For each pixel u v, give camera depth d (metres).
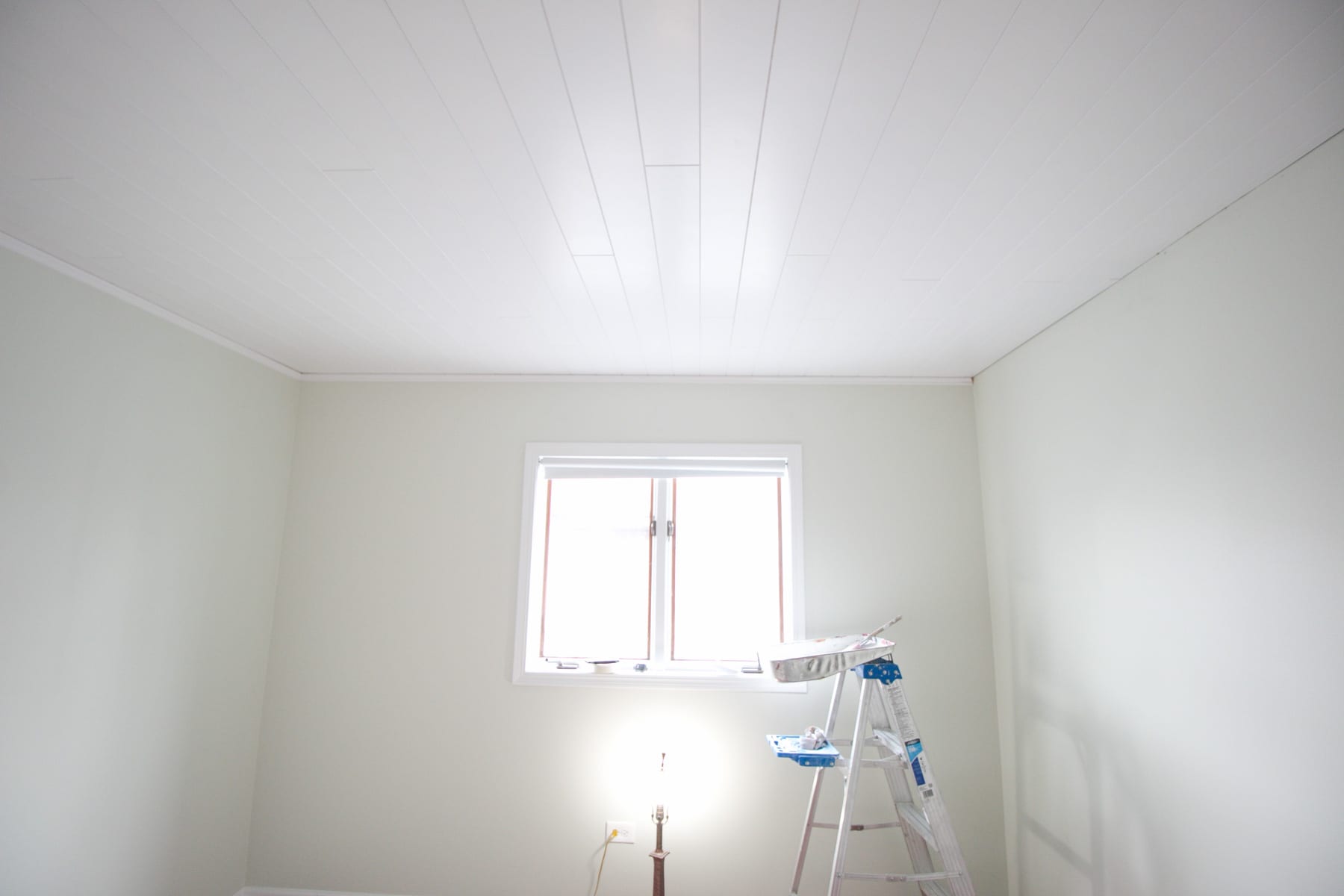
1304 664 1.54
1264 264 1.64
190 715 2.74
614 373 3.38
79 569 2.29
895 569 3.18
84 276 2.27
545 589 3.46
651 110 1.39
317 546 3.30
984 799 2.96
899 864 2.92
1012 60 1.24
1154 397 2.04
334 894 3.00
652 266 2.15
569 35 1.19
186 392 2.72
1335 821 1.47
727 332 2.76
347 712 3.15
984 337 2.79
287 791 3.09
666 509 3.47
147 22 1.17
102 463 2.36
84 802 2.29
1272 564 1.62
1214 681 1.80
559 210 1.81
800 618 3.14
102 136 1.52
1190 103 1.36
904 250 2.02
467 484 3.35
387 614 3.23
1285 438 1.58
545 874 2.99
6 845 2.05
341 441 3.40
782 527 3.45
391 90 1.35
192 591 2.76
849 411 3.35
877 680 2.66
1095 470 2.33
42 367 2.15
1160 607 2.01
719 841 2.98
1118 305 2.23
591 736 3.08
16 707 2.08
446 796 3.06
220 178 1.68
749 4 1.12
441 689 3.15
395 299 2.46
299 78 1.32
